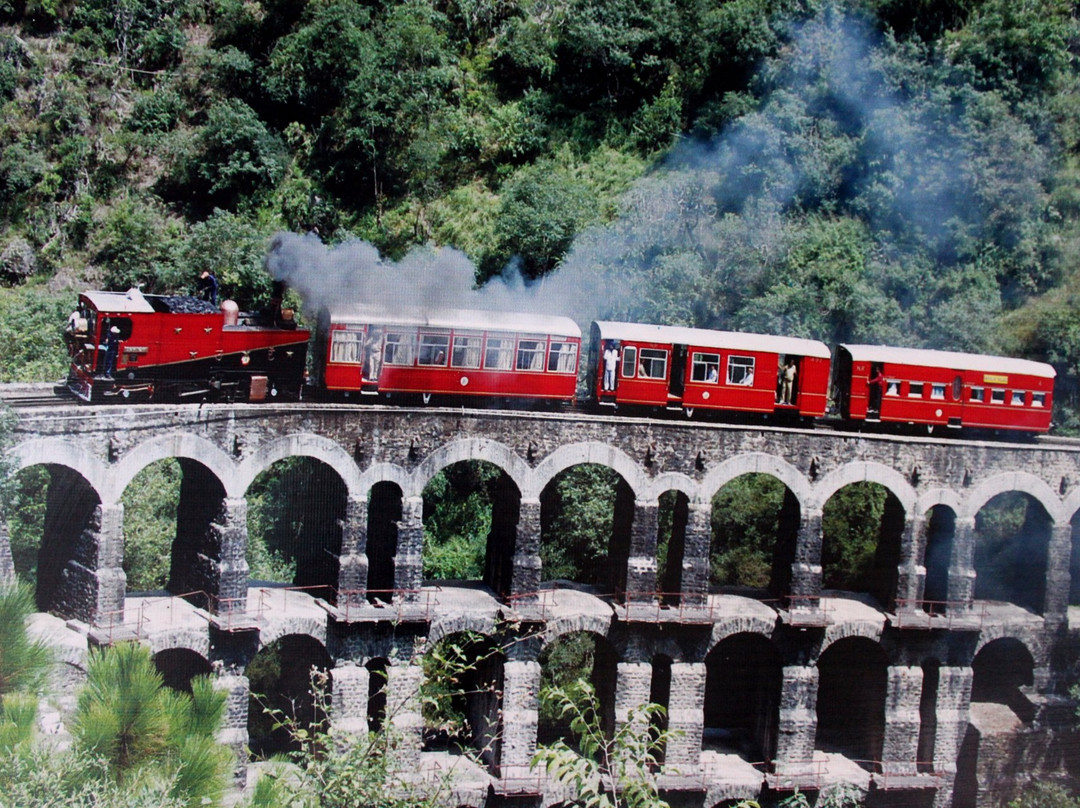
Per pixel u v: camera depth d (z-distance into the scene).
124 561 64.81
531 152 96.88
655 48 98.88
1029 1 95.00
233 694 52.53
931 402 63.19
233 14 104.06
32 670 22.89
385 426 55.19
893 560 62.22
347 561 55.00
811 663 60.03
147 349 52.38
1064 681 63.34
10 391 55.53
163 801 21.81
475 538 79.06
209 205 95.12
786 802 53.00
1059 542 63.22
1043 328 80.56
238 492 52.88
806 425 63.22
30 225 95.00
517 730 56.66
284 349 56.34
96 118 100.19
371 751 31.86
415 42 95.56
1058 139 91.62
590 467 73.56
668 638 58.75
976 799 61.41
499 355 58.62
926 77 91.75
